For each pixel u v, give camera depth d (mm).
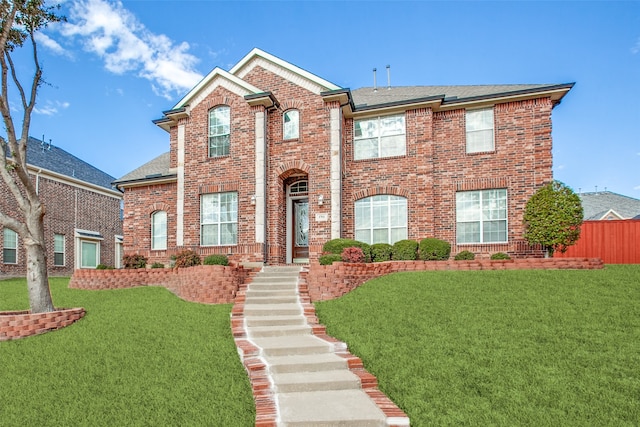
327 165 15398
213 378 6172
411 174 15516
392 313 8797
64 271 23438
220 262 13312
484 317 8203
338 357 6629
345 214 16078
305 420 4766
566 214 12859
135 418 5105
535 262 12008
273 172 16016
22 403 5504
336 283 10617
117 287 12586
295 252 17047
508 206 14906
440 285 10414
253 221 15469
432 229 15047
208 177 16312
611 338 7016
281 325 8406
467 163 15484
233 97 16312
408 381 5965
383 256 13750
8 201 20141
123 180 18906
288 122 16312
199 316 9234
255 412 5227
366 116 16422
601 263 11758
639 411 4996
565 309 8414
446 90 17656
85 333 8195
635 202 36281
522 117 15070
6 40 9305
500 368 6168
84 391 5805
